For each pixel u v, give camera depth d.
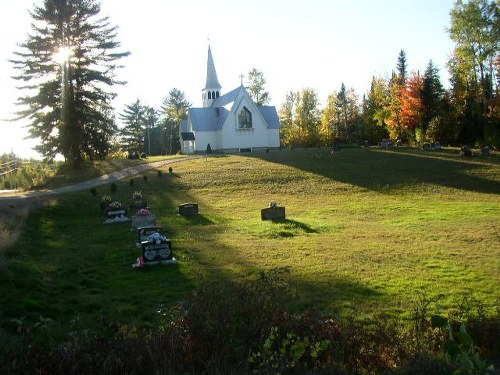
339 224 25.08
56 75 50.09
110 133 52.56
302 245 19.08
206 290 7.65
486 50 59.41
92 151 50.91
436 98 70.19
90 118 50.47
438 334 7.61
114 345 6.41
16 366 5.94
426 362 5.95
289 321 7.11
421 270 14.84
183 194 37.88
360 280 13.70
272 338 6.24
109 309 11.07
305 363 6.21
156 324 9.56
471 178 40.47
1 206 26.36
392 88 79.19
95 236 21.80
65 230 23.83
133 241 20.38
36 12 48.81
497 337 7.77
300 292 12.43
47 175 48.88
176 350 6.39
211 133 77.88
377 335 7.47
